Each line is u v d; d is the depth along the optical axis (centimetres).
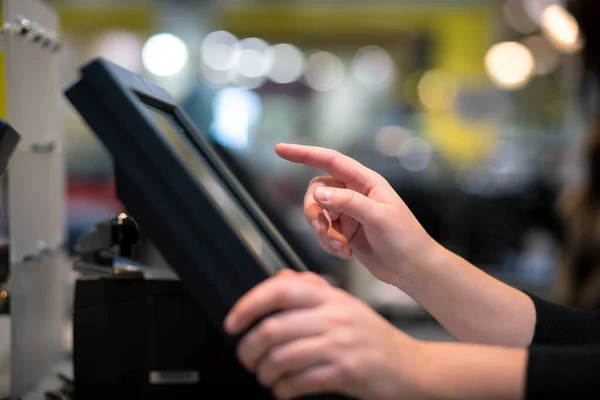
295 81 986
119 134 58
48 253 116
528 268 484
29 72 107
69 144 759
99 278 89
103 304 89
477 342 93
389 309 382
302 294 57
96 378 88
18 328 96
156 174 58
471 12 908
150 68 865
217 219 59
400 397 56
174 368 90
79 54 898
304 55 1006
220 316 58
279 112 962
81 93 59
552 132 618
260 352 56
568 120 562
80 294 89
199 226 58
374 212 85
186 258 58
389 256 89
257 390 90
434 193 516
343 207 82
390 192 90
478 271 94
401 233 88
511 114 795
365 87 1012
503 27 853
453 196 515
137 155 58
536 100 730
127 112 59
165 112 84
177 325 90
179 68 870
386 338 57
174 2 881
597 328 93
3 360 92
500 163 575
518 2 662
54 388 104
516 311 92
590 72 162
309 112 973
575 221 187
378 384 55
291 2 892
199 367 90
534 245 489
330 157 90
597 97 172
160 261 90
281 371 55
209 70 910
